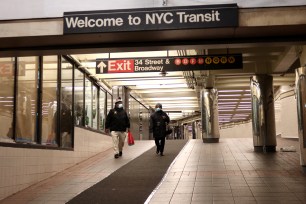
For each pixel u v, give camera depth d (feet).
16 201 27.78
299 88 35.86
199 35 22.99
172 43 23.85
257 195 26.73
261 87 57.77
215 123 70.33
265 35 23.36
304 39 23.32
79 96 51.11
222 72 59.06
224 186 29.94
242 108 114.42
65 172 40.04
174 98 90.94
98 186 31.27
